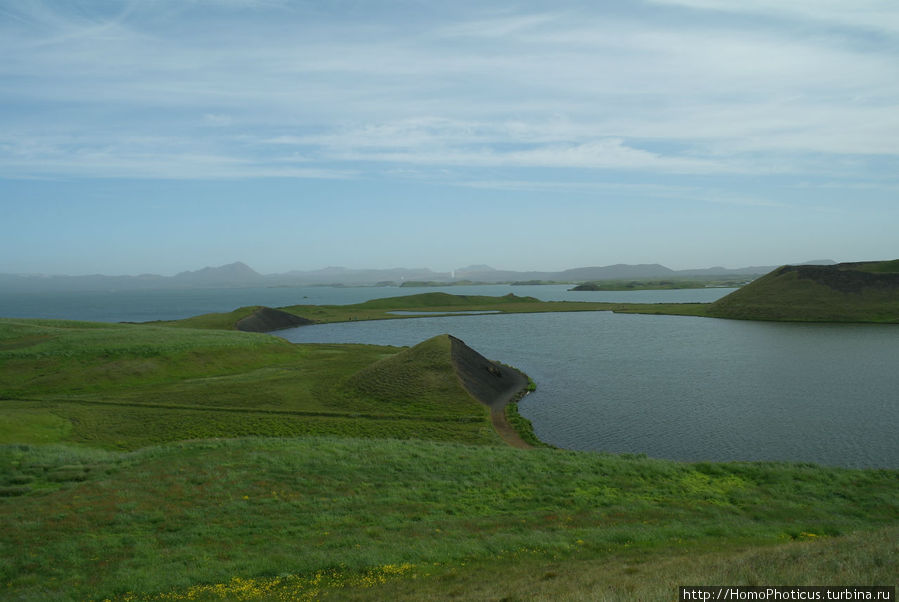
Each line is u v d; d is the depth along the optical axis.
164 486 28.84
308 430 50.88
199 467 32.00
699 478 32.66
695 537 22.33
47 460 33.31
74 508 25.69
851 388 66.81
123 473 31.11
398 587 17.14
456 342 84.06
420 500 27.61
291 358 98.38
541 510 26.39
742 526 24.00
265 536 22.72
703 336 127.50
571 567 18.19
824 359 89.38
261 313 188.62
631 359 95.38
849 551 16.48
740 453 43.69
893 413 54.75
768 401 61.03
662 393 67.06
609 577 16.06
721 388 68.75
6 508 25.83
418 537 22.39
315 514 25.30
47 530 23.19
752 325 149.00
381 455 35.38
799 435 47.88
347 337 149.12
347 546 21.38
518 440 49.34
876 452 42.84
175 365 82.38
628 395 66.75
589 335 136.38
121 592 17.50
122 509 25.61
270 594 17.03
